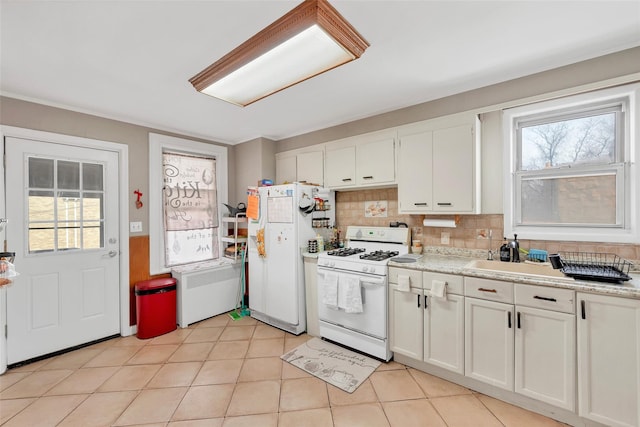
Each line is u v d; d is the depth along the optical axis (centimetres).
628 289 144
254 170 367
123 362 237
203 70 188
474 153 222
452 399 189
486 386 193
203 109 271
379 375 216
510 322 178
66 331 255
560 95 196
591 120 198
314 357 243
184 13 141
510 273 181
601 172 192
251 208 324
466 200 226
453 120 232
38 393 197
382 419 171
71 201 261
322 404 185
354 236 306
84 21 145
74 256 261
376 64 196
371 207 308
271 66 174
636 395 144
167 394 196
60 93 232
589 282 158
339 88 232
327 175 318
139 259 300
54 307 250
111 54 177
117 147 286
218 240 376
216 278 340
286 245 292
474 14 146
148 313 281
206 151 364
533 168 219
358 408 181
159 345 267
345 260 248
